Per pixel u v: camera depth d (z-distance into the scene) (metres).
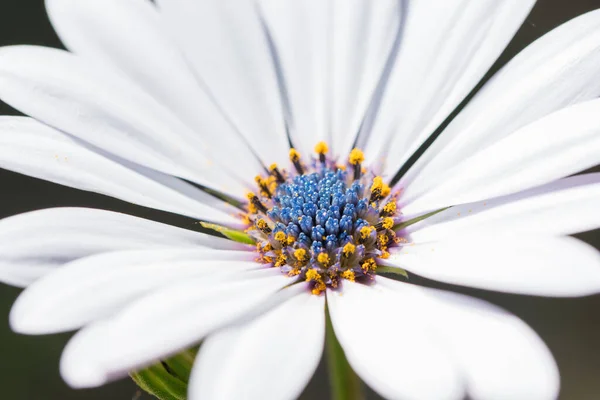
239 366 0.11
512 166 0.12
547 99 0.13
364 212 0.13
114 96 0.13
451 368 0.10
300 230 0.13
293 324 0.11
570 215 0.12
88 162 0.13
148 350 0.11
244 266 0.13
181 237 0.13
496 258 0.11
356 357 0.11
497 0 0.13
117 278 0.11
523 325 0.11
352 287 0.12
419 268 0.12
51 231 0.12
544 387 0.10
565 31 0.13
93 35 0.13
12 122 0.13
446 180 0.13
